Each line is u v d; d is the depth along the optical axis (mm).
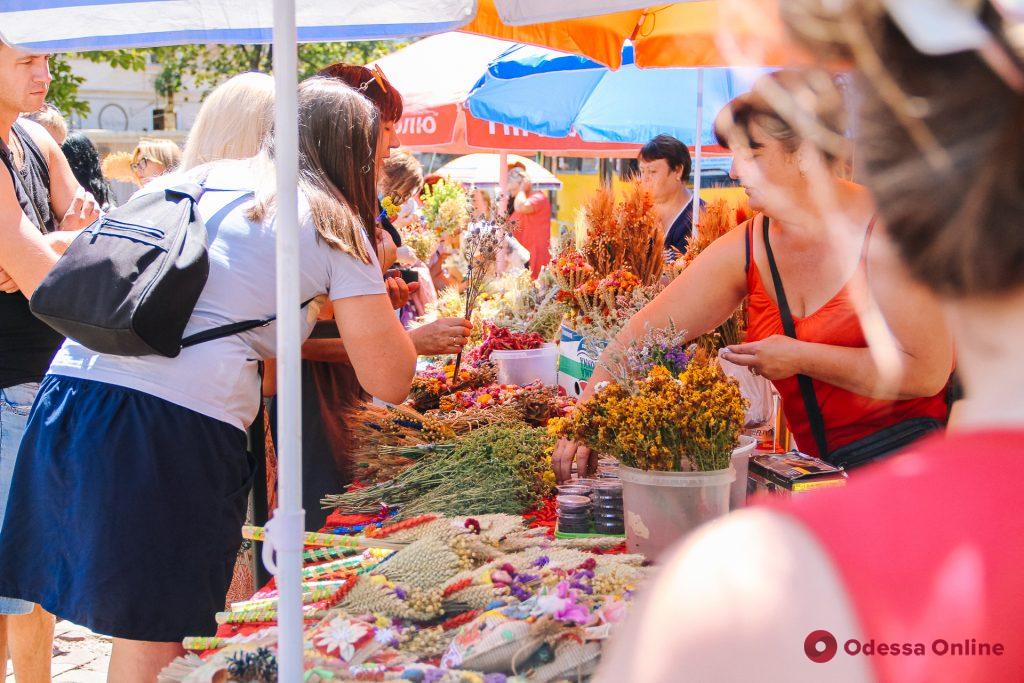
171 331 1977
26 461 2068
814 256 2324
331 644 1548
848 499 562
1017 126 504
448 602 1718
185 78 22594
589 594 1658
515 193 8367
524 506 2377
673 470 1873
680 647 528
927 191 524
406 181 5137
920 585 519
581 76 6758
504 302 3787
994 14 502
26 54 2744
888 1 522
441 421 2637
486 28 3807
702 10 4262
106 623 1936
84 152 4762
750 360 2320
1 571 2021
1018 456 549
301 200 2184
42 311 1977
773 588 530
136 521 1961
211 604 2043
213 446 2053
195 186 2205
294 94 1242
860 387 2225
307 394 2672
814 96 561
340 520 2385
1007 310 542
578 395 3066
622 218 3277
